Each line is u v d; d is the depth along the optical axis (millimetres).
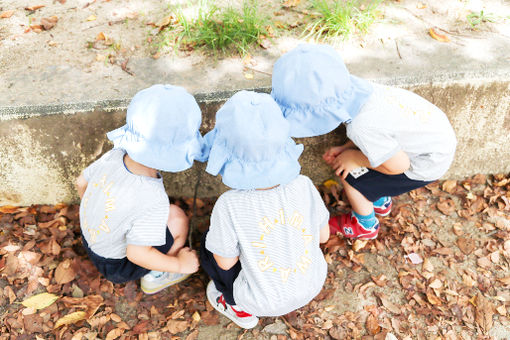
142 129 1605
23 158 2164
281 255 1651
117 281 1954
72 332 1917
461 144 2406
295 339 1942
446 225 2363
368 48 2332
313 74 1626
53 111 2025
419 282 2139
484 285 2121
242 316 1900
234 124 1500
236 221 1643
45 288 2051
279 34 2447
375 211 2367
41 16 2541
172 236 2016
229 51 2354
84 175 1897
